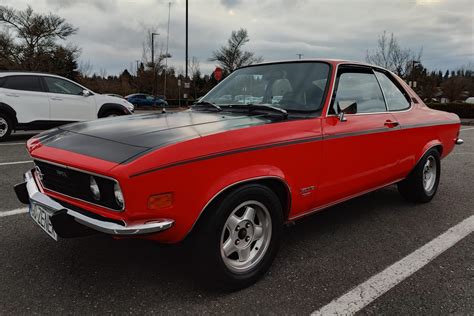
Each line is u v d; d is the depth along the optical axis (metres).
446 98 47.44
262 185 2.60
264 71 3.68
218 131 2.48
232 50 48.31
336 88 3.28
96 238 3.35
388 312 2.38
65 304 2.37
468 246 3.40
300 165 2.84
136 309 2.34
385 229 3.79
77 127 2.85
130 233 2.09
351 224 3.92
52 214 2.34
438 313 2.38
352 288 2.65
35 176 2.85
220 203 2.38
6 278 2.65
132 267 2.85
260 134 2.59
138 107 37.38
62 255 3.02
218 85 4.02
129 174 2.04
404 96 4.32
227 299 2.48
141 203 2.10
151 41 42.03
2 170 5.71
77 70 45.91
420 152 4.31
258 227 2.69
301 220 4.02
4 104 8.83
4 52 35.19
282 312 2.36
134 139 2.37
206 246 2.37
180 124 2.70
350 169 3.32
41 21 35.00
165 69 42.62
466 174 6.43
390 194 5.10
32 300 2.40
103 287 2.57
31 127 9.28
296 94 3.30
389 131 3.74
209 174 2.30
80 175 2.30
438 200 4.84
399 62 33.81
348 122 3.28
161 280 2.68
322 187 3.07
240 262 2.61
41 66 35.31
